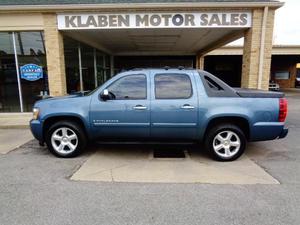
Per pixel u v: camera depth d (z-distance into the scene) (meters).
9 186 3.89
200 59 18.62
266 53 8.49
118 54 18.97
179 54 19.27
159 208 3.24
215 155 4.93
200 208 3.24
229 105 4.82
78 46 11.26
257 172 4.39
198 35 10.97
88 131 5.10
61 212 3.16
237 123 5.03
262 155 5.32
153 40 12.60
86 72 12.40
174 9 8.33
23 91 9.39
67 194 3.63
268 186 3.85
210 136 4.90
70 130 5.15
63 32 9.12
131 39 12.23
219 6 8.16
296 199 3.45
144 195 3.59
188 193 3.64
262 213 3.11
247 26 8.43
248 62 8.71
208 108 4.84
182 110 4.86
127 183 3.98
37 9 8.33
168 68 5.15
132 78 5.03
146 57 19.94
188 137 5.01
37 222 2.96
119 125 5.00
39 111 5.18
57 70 8.79
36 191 3.72
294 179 4.11
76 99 5.12
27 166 4.73
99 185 3.92
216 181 4.04
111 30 9.27
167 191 3.71
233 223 2.91
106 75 16.77
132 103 4.93
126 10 8.37
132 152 5.56
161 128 4.95
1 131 7.62
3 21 8.62
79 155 5.34
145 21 8.42
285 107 4.90
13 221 2.98
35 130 5.22
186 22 8.42
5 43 9.06
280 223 2.91
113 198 3.51
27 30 8.70
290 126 8.13
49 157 5.24
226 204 3.33
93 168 4.61
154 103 4.90
